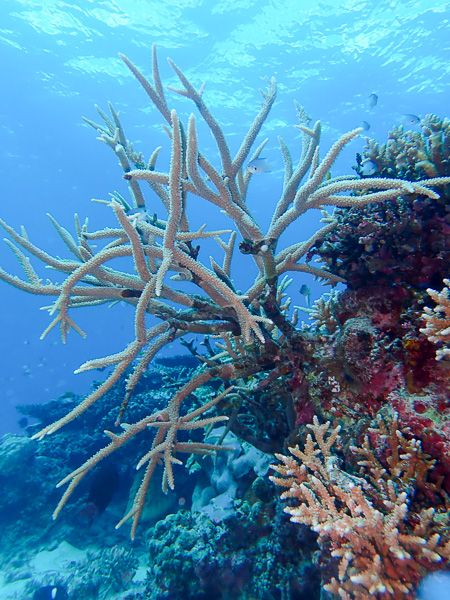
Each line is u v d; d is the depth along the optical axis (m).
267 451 4.15
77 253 3.56
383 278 3.32
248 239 2.93
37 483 8.98
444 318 2.36
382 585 1.73
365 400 2.83
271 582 4.02
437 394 2.42
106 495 8.17
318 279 4.16
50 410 12.52
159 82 2.76
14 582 7.50
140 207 3.40
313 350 3.32
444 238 3.03
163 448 2.96
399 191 2.51
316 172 2.70
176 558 4.78
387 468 2.43
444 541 1.93
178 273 3.30
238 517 4.79
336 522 1.97
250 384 4.51
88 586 7.07
